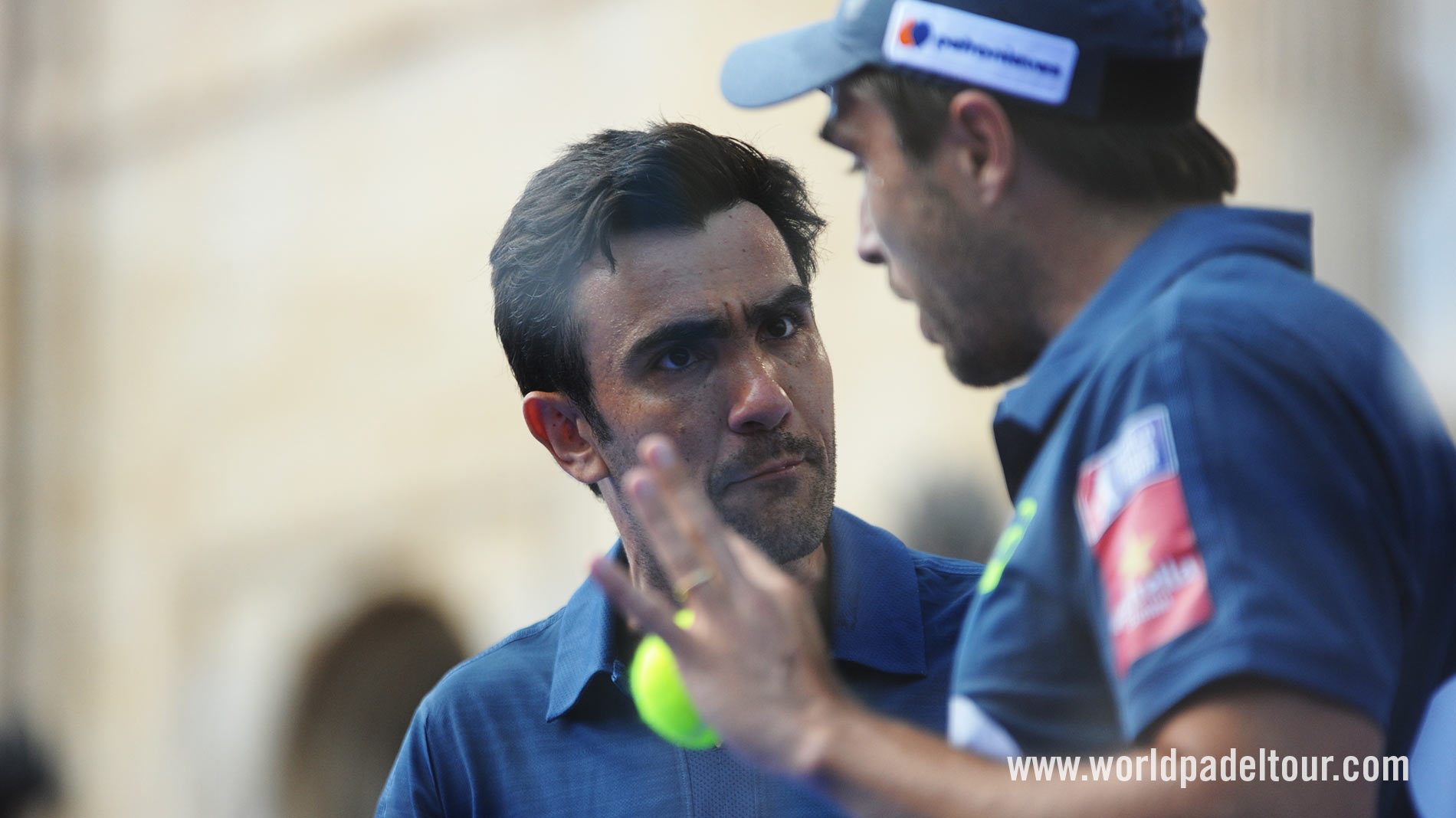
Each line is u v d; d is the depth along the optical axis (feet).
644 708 24.66
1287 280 17.56
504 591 93.15
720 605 17.65
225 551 107.65
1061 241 18.89
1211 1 61.67
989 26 19.03
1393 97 58.29
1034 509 17.84
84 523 114.83
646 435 25.25
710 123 83.15
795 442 25.02
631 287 25.32
